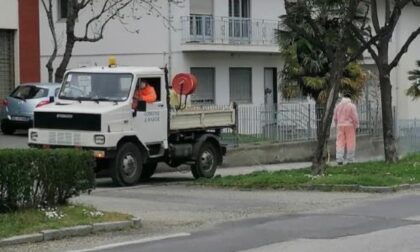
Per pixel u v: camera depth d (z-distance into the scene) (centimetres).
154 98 1812
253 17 3647
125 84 1766
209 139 1977
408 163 2077
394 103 4272
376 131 3183
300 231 1073
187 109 1931
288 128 2769
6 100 2616
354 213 1255
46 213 1088
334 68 1850
